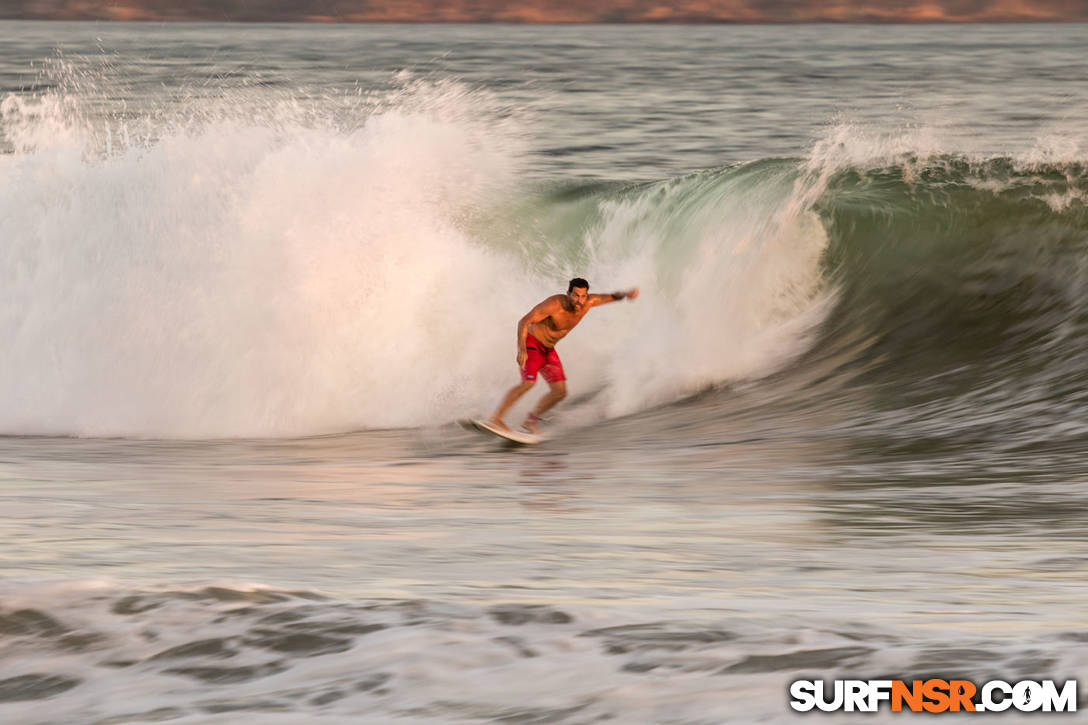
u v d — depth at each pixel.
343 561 18.45
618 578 16.92
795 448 33.91
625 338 49.44
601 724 8.70
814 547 20.00
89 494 27.94
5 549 19.56
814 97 192.62
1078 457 29.78
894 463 30.48
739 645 10.19
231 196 53.31
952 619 12.74
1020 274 47.31
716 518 23.48
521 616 11.11
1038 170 53.81
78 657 10.43
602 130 139.00
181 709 9.35
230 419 47.28
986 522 22.45
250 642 10.62
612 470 32.03
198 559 18.59
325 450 39.44
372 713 9.11
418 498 27.41
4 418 47.69
